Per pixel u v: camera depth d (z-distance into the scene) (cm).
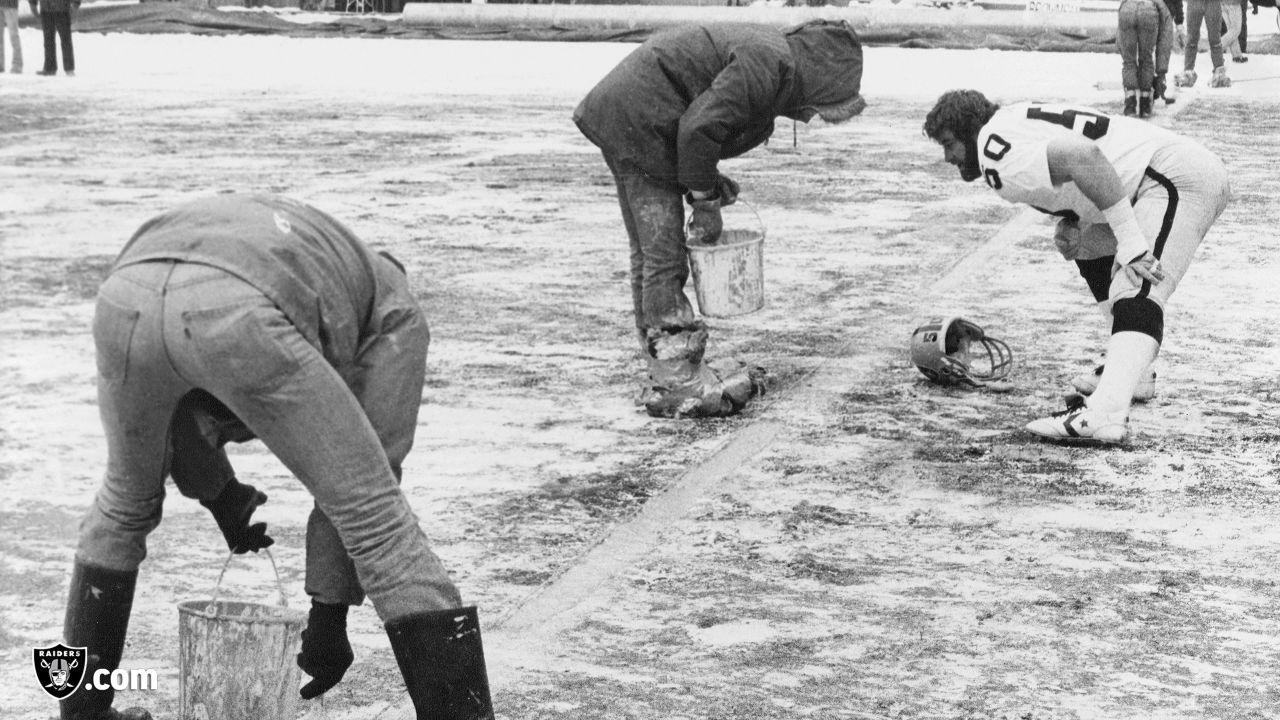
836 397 679
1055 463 586
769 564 480
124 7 3231
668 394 648
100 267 959
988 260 988
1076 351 757
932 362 690
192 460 348
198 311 305
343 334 331
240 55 2692
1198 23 2014
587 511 529
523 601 448
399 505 325
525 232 1080
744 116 601
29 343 772
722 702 382
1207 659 411
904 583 464
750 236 667
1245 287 889
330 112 1845
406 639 323
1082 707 381
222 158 1447
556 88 2136
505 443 609
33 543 492
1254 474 573
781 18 2811
